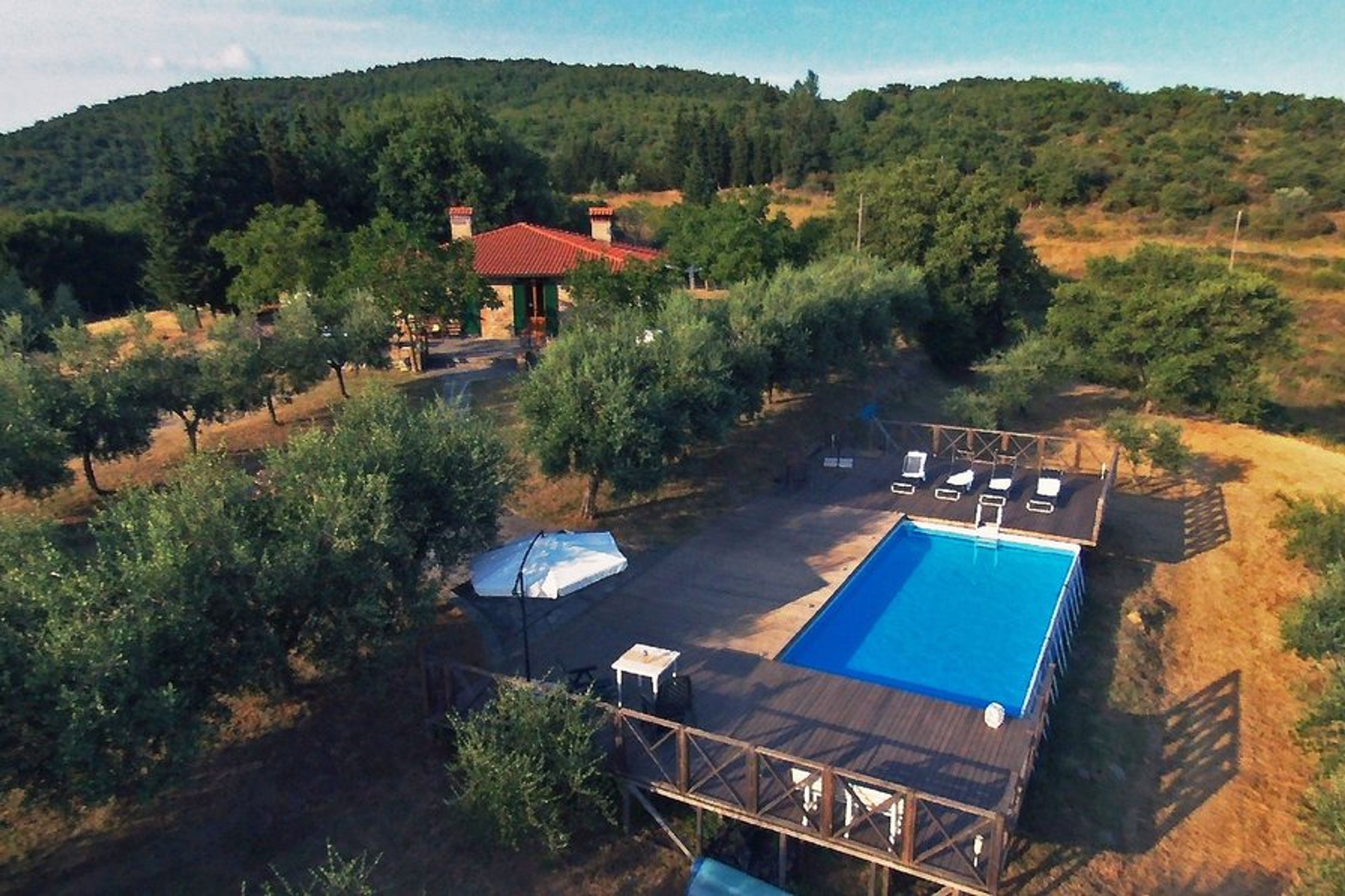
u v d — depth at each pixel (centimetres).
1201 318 3262
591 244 4284
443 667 1383
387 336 2950
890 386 3734
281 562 1206
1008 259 4078
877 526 2248
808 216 8256
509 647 1638
